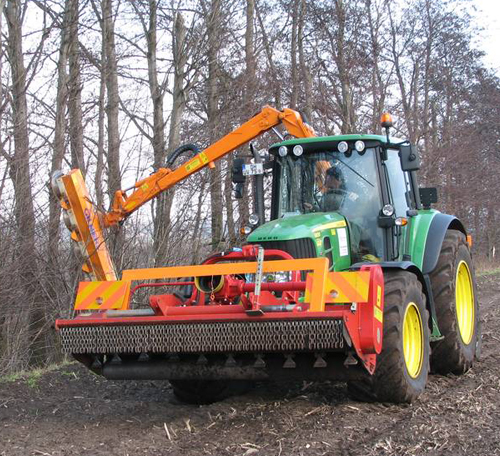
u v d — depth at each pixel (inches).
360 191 266.2
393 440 188.7
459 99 1169.4
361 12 836.0
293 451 183.0
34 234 394.0
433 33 1032.8
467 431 196.9
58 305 407.2
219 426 209.5
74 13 483.8
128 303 225.9
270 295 224.2
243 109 586.2
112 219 303.0
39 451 192.7
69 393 270.2
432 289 276.1
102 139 501.4
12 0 462.3
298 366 211.3
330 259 247.6
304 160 277.0
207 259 241.9
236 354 214.1
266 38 722.2
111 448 193.9
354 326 198.4
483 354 329.4
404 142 263.9
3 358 369.1
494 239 1349.7
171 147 549.3
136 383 286.7
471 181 1108.5
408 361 234.1
